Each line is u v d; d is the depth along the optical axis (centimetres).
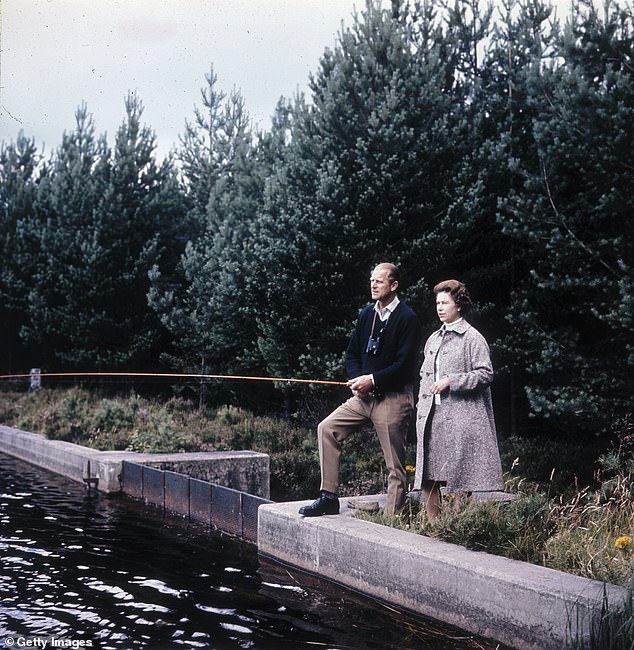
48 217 2172
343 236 1152
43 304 2058
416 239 1149
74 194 2055
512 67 1202
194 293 1797
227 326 1627
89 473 884
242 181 1741
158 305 1802
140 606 396
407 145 1151
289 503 555
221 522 622
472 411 447
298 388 1320
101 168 2069
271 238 1305
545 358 955
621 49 887
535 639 320
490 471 442
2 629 353
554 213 988
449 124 1200
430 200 1181
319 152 1227
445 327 468
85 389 1995
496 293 1243
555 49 1030
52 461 1044
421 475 455
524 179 1141
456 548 393
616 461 536
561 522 421
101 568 479
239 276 1505
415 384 1140
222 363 1722
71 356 1980
